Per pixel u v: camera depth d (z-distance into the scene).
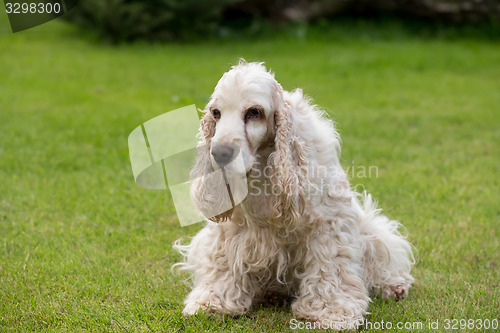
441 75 11.68
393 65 12.47
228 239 3.64
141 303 3.71
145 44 13.97
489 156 6.94
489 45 14.35
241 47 14.00
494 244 4.57
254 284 3.71
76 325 3.47
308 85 10.70
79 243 4.66
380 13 16.14
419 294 3.86
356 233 3.73
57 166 6.50
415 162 6.72
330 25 15.74
